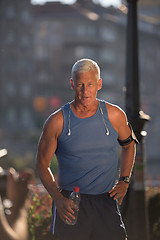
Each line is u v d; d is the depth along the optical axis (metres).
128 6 9.34
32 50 140.00
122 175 5.82
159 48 152.62
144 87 147.88
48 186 5.40
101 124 5.43
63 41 140.88
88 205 5.44
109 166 5.52
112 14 148.00
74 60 140.25
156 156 88.25
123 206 9.12
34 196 10.20
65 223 5.41
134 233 9.22
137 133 9.05
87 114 5.41
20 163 30.30
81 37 140.00
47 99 135.88
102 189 5.53
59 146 5.51
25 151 78.25
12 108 136.25
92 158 5.44
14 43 139.38
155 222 10.25
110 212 5.49
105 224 5.45
